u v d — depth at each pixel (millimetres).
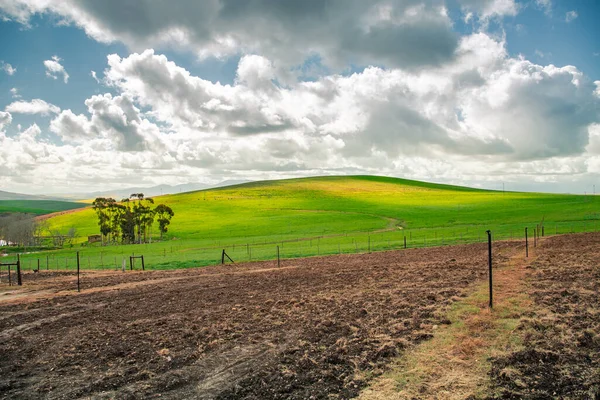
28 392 12203
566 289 20281
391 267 34031
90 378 13086
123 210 108375
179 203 146750
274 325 17891
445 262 34625
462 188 187625
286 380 12125
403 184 188750
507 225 73500
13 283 39125
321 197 146000
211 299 25047
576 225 65875
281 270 37750
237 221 107250
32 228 98812
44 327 20141
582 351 12672
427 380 11477
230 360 14039
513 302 18562
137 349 15680
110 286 34125
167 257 57344
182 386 12188
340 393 11094
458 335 14719
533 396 10250
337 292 24453
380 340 14844
